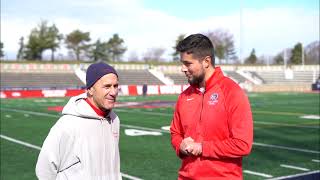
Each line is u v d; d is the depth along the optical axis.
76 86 41.84
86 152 3.11
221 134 3.33
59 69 47.47
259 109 23.05
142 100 31.38
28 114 20.12
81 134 3.11
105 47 63.41
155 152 10.28
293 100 31.28
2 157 9.70
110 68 3.17
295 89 50.22
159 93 41.25
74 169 3.11
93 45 61.31
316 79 54.28
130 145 11.32
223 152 3.22
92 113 3.16
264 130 14.35
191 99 3.53
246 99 3.34
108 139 3.26
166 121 17.08
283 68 59.03
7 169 8.45
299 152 10.20
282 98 34.00
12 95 35.16
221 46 74.06
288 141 11.92
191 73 3.41
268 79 56.41
